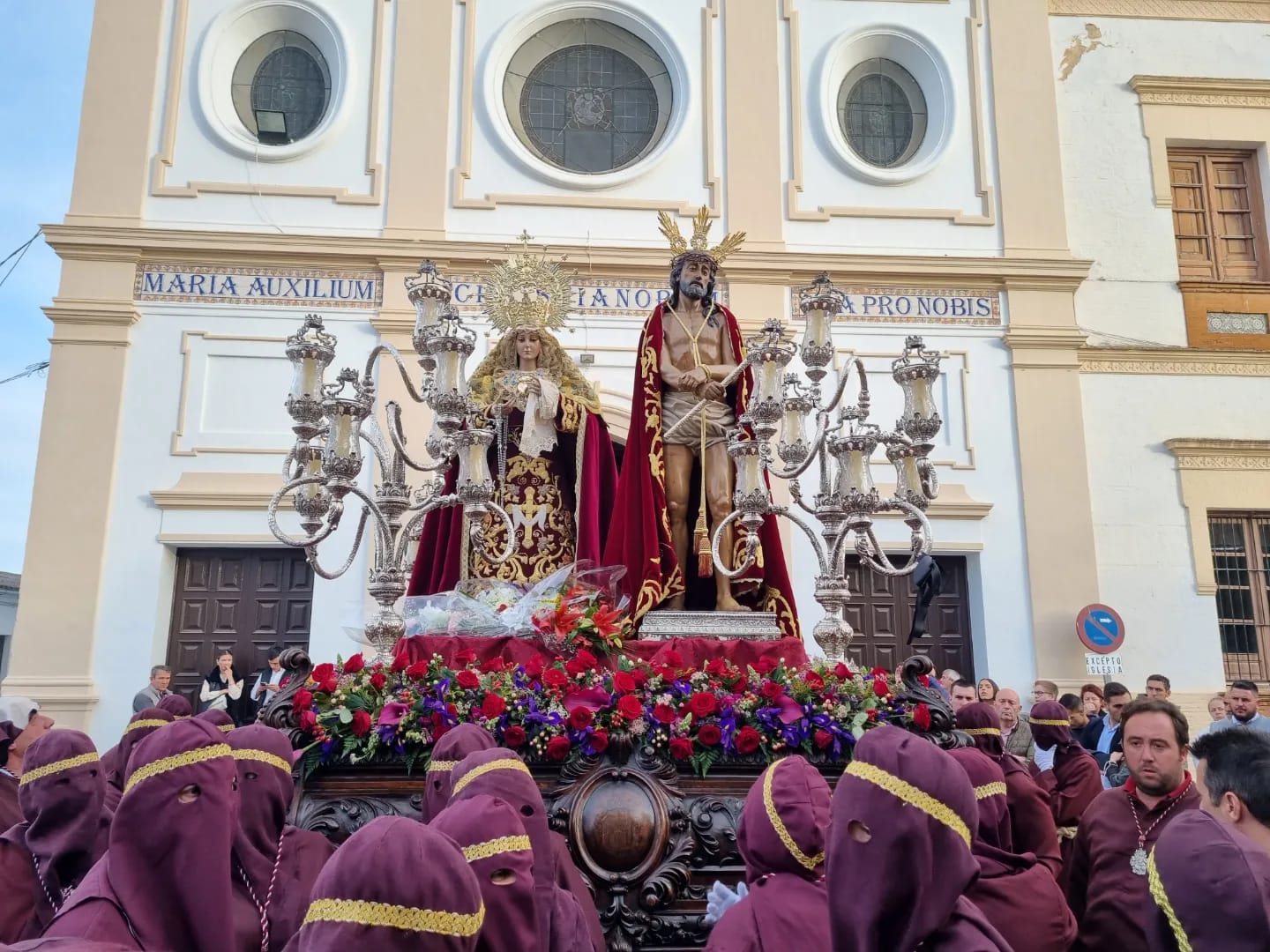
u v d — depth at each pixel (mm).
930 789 1731
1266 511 11836
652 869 3527
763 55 12336
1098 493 11656
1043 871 3125
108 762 4137
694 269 5301
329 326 11219
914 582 11234
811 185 12117
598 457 5734
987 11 12844
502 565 5441
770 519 5195
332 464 4070
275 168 11641
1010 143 12383
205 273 11227
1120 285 12289
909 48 12797
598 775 3648
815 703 3973
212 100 11820
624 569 4973
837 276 11758
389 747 3705
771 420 4289
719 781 3781
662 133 12430
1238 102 12914
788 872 2291
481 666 4137
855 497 4234
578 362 11242
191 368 10984
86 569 10352
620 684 3834
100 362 10852
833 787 3879
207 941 2115
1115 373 12023
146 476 10719
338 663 4203
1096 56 12969
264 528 10664
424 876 1625
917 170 12211
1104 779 7312
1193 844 1887
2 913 2826
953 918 1784
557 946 2430
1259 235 12836
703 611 4844
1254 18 13242
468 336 4297
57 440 10609
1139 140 12758
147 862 2152
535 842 2447
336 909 1605
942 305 11859
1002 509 11406
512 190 11773
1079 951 3504
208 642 10664
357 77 11969
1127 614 11336
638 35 12625
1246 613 11680
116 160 11406
